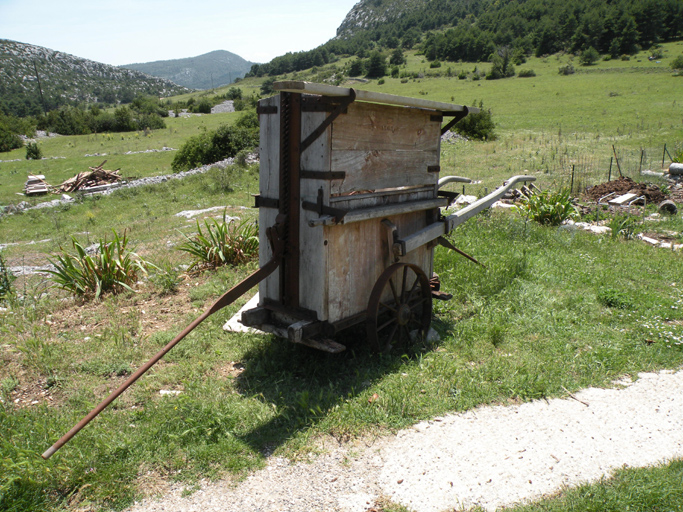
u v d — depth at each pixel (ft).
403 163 15.51
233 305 19.63
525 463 10.84
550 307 19.42
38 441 10.95
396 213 14.88
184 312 19.36
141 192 73.77
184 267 25.32
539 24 479.00
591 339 16.92
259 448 11.08
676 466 10.68
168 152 136.98
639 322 18.07
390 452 11.07
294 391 13.48
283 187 13.32
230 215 46.80
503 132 105.29
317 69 641.40
